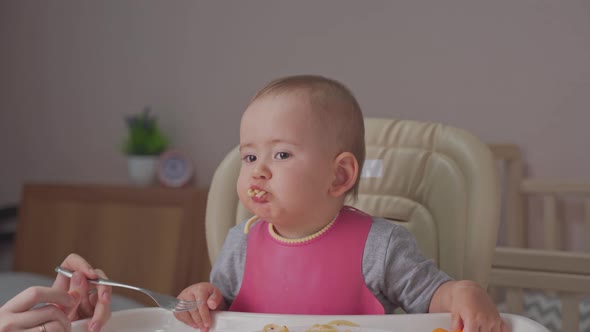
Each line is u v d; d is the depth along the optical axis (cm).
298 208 76
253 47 264
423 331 70
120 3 288
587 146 219
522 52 225
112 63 290
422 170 110
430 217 108
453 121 234
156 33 282
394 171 112
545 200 221
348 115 82
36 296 65
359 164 84
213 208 110
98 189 254
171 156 258
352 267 79
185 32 276
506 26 227
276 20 260
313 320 70
